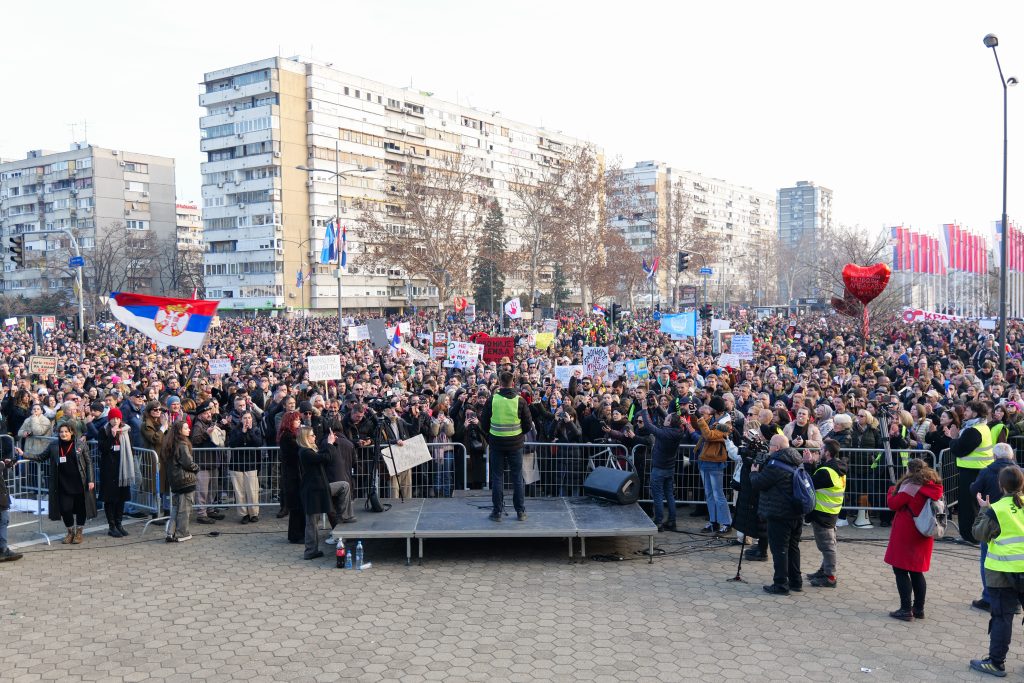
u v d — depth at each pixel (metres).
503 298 90.31
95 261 92.88
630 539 10.95
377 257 76.12
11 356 28.42
